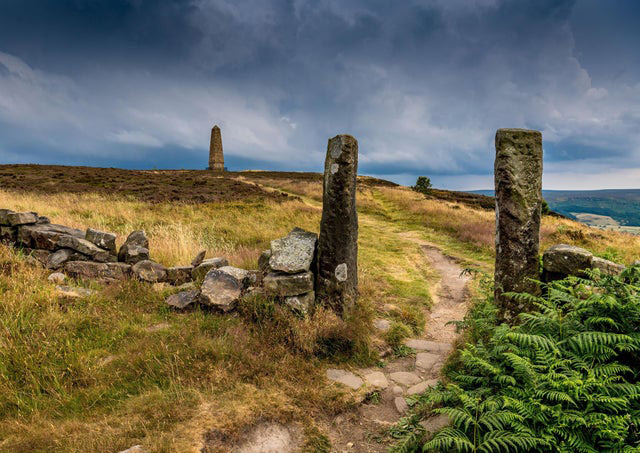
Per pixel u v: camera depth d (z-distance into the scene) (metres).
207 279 5.27
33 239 6.35
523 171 4.06
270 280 4.98
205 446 2.76
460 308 6.90
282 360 4.09
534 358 3.02
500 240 4.23
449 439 2.37
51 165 45.41
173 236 9.46
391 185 51.72
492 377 3.23
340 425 3.36
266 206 18.42
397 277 8.46
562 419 2.31
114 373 3.57
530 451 2.41
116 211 14.21
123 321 4.56
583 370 2.79
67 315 4.43
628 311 3.12
